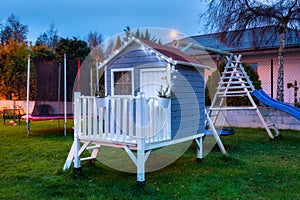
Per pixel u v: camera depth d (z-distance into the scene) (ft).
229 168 15.47
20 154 18.67
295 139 24.23
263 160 17.13
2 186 12.57
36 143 22.49
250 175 14.08
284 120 29.84
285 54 38.29
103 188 12.35
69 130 29.96
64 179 13.56
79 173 14.33
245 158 17.72
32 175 14.12
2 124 35.35
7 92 47.60
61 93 30.91
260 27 31.50
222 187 12.40
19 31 99.71
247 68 32.55
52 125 34.14
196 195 11.52
